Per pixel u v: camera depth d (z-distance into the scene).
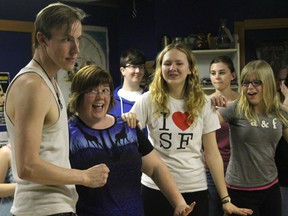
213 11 4.46
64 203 1.48
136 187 1.83
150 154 1.94
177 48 2.25
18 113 1.33
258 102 2.56
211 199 2.79
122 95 3.25
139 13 4.47
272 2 4.50
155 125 2.24
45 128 1.40
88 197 1.72
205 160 2.49
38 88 1.35
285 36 4.50
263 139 2.54
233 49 4.16
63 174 1.37
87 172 1.43
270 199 2.61
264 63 2.58
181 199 1.89
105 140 1.79
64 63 1.41
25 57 4.09
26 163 1.31
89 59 4.48
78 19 1.41
